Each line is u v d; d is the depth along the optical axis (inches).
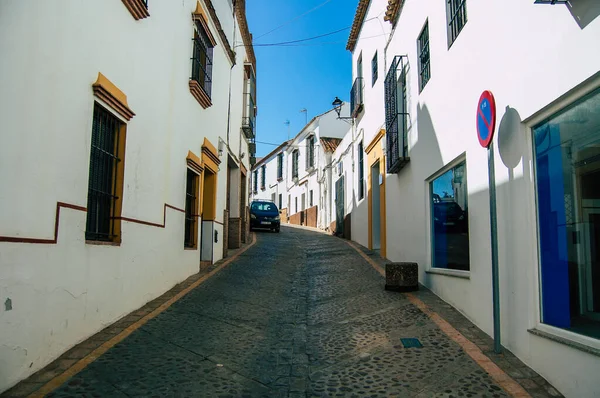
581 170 142.5
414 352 194.4
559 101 149.3
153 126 268.8
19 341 145.3
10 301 139.9
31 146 149.5
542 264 165.0
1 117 135.0
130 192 236.2
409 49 367.6
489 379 162.2
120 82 220.2
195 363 180.1
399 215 402.6
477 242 221.8
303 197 1195.3
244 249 556.4
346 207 726.5
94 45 192.9
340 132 1043.9
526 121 171.0
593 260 136.9
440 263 300.0
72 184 175.8
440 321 234.1
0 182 135.1
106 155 215.5
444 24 276.4
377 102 498.0
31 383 147.1
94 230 207.0
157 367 172.2
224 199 476.4
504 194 188.2
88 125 188.1
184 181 335.6
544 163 163.2
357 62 627.2
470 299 232.2
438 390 157.6
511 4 179.9
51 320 163.9
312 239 737.0
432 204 317.7
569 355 142.1
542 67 156.6
